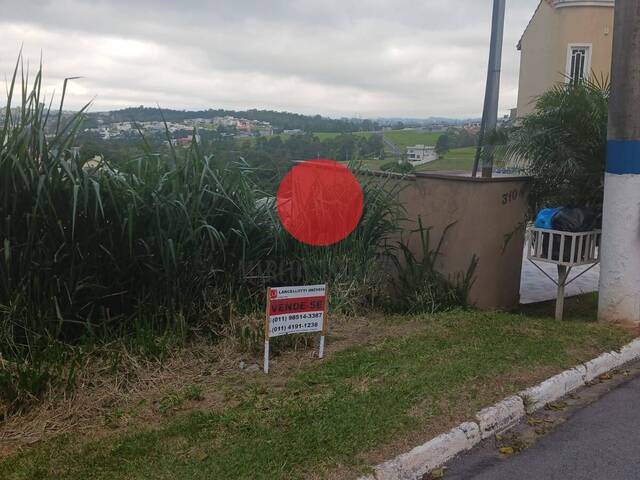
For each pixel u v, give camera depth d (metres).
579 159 7.45
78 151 5.32
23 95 5.05
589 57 22.64
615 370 5.86
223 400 4.67
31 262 4.92
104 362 4.98
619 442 4.39
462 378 5.08
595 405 5.07
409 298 7.39
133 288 5.63
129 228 5.20
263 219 6.62
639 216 6.61
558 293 7.28
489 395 4.84
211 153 6.22
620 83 6.45
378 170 8.18
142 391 4.81
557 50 23.17
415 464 3.91
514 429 4.62
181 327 5.55
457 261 7.70
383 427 4.20
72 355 4.85
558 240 6.97
